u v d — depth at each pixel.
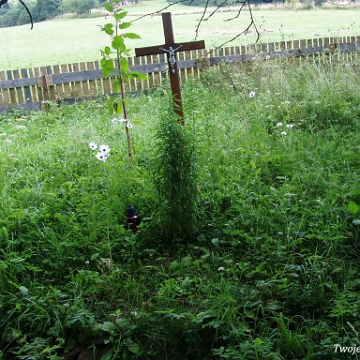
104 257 4.30
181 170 4.42
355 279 3.84
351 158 5.90
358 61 10.73
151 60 12.59
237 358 3.13
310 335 3.35
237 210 4.80
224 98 10.02
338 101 7.77
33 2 33.16
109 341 3.38
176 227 4.54
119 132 7.64
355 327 3.34
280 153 6.20
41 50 24.44
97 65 12.23
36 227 4.67
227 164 5.90
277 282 3.82
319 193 5.18
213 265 4.15
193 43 5.61
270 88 9.56
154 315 3.58
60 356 3.36
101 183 5.41
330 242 4.18
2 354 3.30
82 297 3.82
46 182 5.84
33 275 4.10
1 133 8.69
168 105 4.88
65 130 8.45
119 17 5.69
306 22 25.75
